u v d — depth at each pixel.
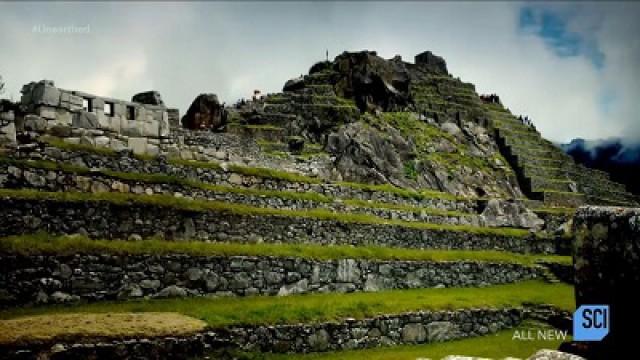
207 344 16.97
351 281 25.14
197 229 23.28
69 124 24.72
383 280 26.38
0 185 20.81
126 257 19.75
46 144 23.19
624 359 7.37
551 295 28.20
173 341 16.27
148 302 19.56
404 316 21.98
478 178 46.78
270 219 25.53
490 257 32.16
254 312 19.09
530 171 51.34
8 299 17.58
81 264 18.92
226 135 33.31
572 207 47.97
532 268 32.72
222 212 24.09
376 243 29.28
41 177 21.77
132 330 15.99
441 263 28.77
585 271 7.95
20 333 14.66
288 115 43.69
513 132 57.75
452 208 38.72
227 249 22.27
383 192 35.19
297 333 19.16
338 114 45.31
